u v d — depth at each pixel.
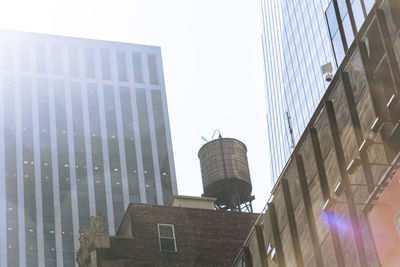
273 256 40.59
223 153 124.69
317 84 122.25
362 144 30.44
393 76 29.81
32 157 190.88
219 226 74.69
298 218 37.59
